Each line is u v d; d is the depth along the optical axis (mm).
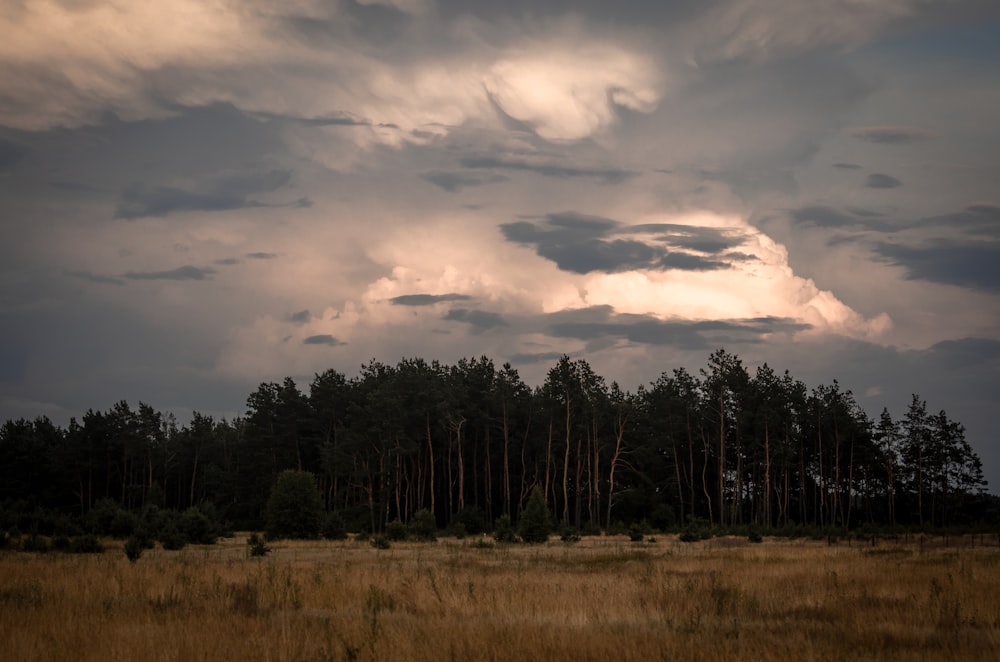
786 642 13359
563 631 14039
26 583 22141
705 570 29625
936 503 101750
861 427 99438
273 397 103250
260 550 41812
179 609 17484
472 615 17031
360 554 44031
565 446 98062
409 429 98062
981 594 19938
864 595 20438
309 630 14312
